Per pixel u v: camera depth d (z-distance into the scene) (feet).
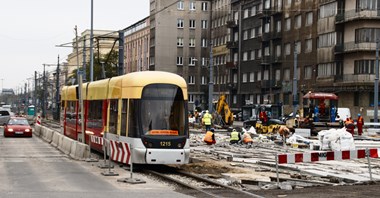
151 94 68.08
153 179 59.82
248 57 297.74
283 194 49.11
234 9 314.14
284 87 249.96
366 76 205.87
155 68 341.62
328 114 156.46
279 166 74.23
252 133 139.64
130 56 401.29
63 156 87.51
